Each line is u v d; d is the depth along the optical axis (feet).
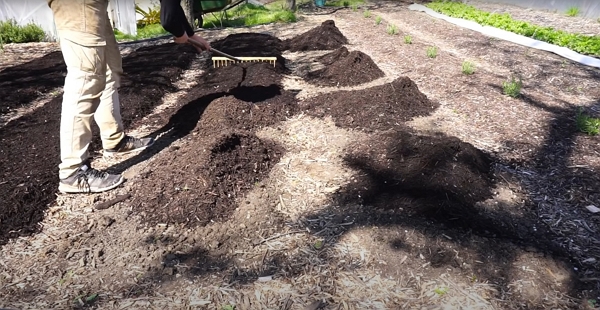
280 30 36.04
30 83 20.58
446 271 8.64
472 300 7.97
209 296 8.05
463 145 12.42
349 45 28.27
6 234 9.64
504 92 18.78
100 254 9.11
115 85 12.59
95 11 9.91
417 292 8.14
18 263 8.83
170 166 11.78
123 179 11.84
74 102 10.38
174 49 27.48
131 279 8.46
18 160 12.51
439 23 37.22
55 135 14.34
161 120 15.99
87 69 10.23
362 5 51.39
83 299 7.96
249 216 10.29
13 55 27.30
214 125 14.71
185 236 9.63
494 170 12.36
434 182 11.00
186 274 8.59
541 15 38.96
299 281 8.44
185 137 14.46
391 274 8.59
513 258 8.93
